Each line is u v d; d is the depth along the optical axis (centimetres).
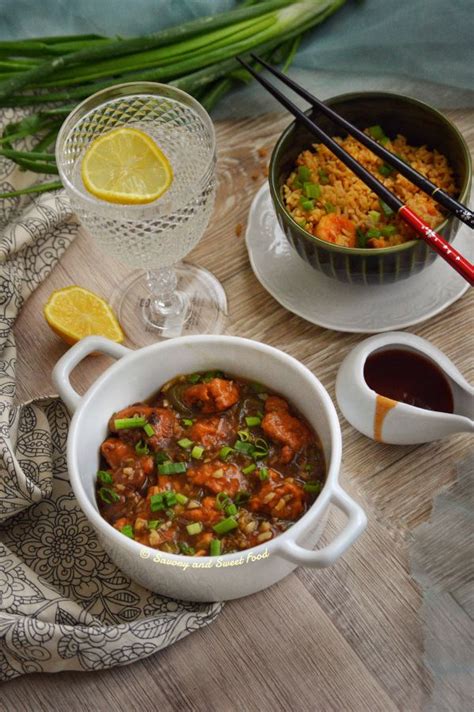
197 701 66
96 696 66
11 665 66
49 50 87
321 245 73
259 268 79
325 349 77
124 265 82
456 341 76
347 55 88
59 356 78
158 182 72
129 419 68
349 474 72
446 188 77
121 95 75
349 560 69
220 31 86
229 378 71
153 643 66
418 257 73
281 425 68
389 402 69
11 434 72
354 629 67
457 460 72
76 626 65
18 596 67
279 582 69
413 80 88
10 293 77
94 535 71
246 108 88
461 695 65
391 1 87
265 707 65
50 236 81
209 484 66
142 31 90
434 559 69
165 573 64
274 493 65
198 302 80
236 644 67
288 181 79
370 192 77
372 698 65
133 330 79
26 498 70
